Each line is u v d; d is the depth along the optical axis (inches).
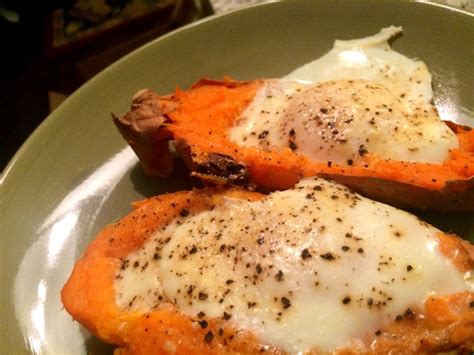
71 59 10.5
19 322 7.0
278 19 9.0
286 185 7.3
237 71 9.0
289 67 8.8
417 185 6.6
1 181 8.0
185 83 8.9
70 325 7.0
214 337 5.7
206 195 6.9
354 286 5.6
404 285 5.6
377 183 6.7
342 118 7.0
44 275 7.5
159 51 9.0
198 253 6.3
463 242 6.1
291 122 7.3
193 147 7.3
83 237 7.8
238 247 6.1
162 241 6.7
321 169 6.9
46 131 8.4
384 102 7.1
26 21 10.0
